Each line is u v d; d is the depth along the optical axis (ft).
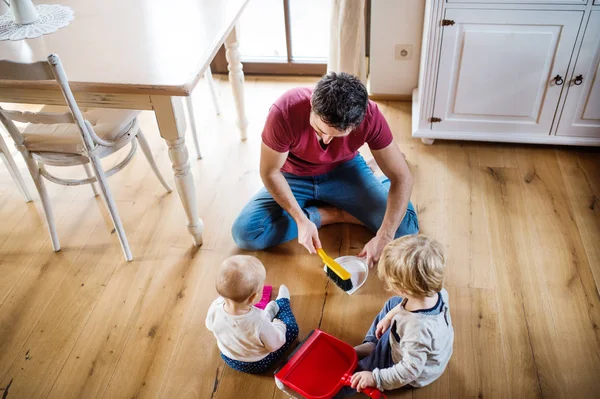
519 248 6.63
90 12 6.68
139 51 5.88
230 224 7.19
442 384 5.32
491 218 7.06
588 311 5.89
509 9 6.84
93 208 7.50
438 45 7.28
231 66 7.82
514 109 7.73
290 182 6.64
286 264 6.64
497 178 7.67
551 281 6.23
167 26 6.34
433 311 4.76
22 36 6.16
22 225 7.25
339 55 8.70
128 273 6.58
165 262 6.70
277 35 10.88
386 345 5.16
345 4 8.17
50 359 5.70
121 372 5.57
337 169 6.73
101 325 6.01
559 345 5.59
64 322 6.05
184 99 9.64
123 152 8.45
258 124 9.02
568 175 7.66
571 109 7.57
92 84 5.38
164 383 5.46
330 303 6.17
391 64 8.99
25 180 7.97
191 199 6.35
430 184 7.62
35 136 6.05
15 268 6.67
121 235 6.48
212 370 5.56
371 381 4.90
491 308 5.98
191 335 5.89
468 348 5.62
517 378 5.34
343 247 6.82
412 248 4.61
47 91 5.66
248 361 5.34
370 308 6.10
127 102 5.60
